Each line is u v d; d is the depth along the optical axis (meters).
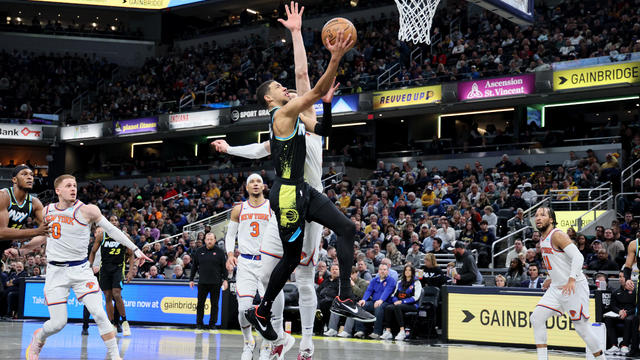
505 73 22.61
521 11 12.88
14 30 35.09
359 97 24.70
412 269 11.99
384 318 11.97
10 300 16.53
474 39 26.45
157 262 17.02
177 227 22.08
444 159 24.44
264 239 5.75
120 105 32.25
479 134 25.66
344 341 11.11
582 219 16.98
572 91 20.56
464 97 22.62
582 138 22.69
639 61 19.28
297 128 4.68
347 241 4.76
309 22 33.59
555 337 10.17
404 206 18.55
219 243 18.20
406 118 28.02
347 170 25.25
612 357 9.72
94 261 11.12
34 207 6.80
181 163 30.75
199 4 31.02
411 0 12.98
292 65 30.45
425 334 12.64
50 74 34.72
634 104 23.20
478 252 14.78
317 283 13.22
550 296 7.21
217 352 8.53
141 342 9.89
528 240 14.79
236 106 27.28
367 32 29.80
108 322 6.90
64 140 31.70
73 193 6.82
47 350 8.58
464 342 11.00
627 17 23.11
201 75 32.38
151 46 36.91
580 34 23.20
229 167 28.67
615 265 12.68
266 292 4.82
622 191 17.50
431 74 24.28
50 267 6.82
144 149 34.03
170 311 13.96
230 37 35.69
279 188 4.66
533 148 22.83
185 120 28.47
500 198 17.91
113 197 28.00
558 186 18.17
